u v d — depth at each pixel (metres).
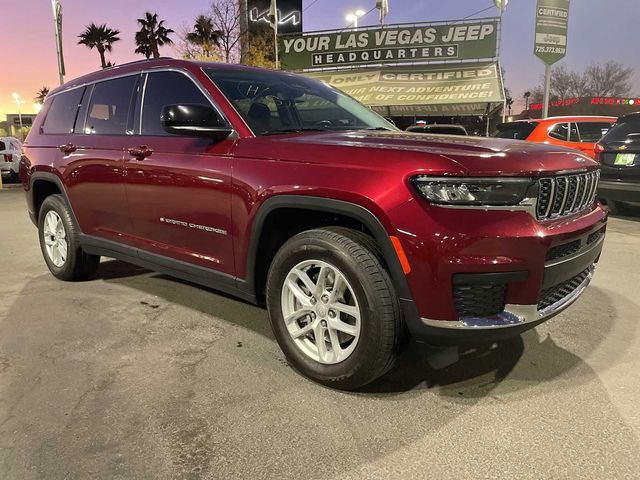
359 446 2.25
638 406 2.55
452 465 2.12
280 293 2.87
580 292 2.89
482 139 2.85
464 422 2.43
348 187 2.48
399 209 2.34
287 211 2.83
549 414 2.49
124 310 3.97
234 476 2.07
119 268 5.22
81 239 4.37
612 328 3.55
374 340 2.47
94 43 32.78
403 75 18.84
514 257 2.29
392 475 2.07
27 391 2.73
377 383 2.80
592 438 2.29
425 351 2.97
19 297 4.30
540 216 2.47
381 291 2.44
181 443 2.28
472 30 18.20
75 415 2.50
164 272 3.67
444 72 18.55
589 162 2.92
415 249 2.31
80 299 4.23
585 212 2.88
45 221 4.79
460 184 2.27
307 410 2.54
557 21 13.02
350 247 2.51
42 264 5.50
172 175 3.34
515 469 2.10
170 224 3.46
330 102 3.89
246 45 20.80
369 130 3.45
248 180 2.89
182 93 3.49
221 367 3.00
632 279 4.73
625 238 6.54
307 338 2.88
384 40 19.05
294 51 20.03
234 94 3.32
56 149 4.51
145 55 30.16
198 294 4.35
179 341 3.38
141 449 2.24
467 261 2.27
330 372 2.67
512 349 3.22
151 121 3.66
